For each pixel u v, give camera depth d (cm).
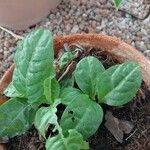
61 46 37
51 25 54
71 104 31
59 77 35
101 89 32
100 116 31
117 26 53
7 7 47
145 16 53
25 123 33
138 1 54
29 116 33
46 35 31
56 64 35
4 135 33
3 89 36
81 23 54
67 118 31
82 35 36
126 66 31
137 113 34
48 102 33
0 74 53
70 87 33
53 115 30
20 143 35
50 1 50
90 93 33
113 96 32
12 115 33
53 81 32
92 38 36
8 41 54
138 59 35
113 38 36
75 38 36
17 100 33
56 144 29
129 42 52
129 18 53
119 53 35
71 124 31
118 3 36
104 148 33
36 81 32
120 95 31
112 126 34
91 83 32
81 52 36
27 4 48
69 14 54
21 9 48
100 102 32
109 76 31
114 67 31
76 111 31
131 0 54
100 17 54
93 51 36
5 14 49
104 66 35
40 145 34
